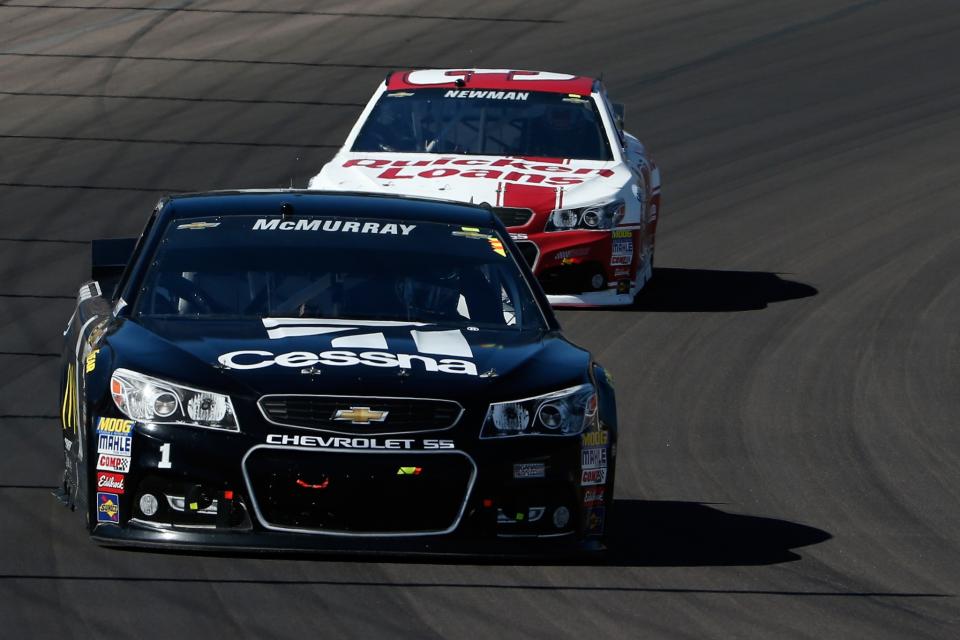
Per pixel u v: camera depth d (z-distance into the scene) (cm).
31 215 4497
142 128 5616
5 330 3347
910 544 2169
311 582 1820
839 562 2056
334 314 2075
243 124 5719
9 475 2295
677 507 2328
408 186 3653
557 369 1966
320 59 6706
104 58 6588
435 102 4003
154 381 1847
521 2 7894
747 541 2144
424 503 1834
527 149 3909
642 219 3869
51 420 2675
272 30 7162
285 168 5203
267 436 1808
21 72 6353
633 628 1728
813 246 4644
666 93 6594
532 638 1677
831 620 1795
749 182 5466
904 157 5856
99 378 1905
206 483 1805
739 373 3259
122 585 1783
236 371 1858
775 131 6150
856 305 3941
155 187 4900
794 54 7312
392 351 1944
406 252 2205
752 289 4112
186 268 2139
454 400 1855
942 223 4931
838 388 3172
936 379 3275
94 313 2147
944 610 1859
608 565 1977
